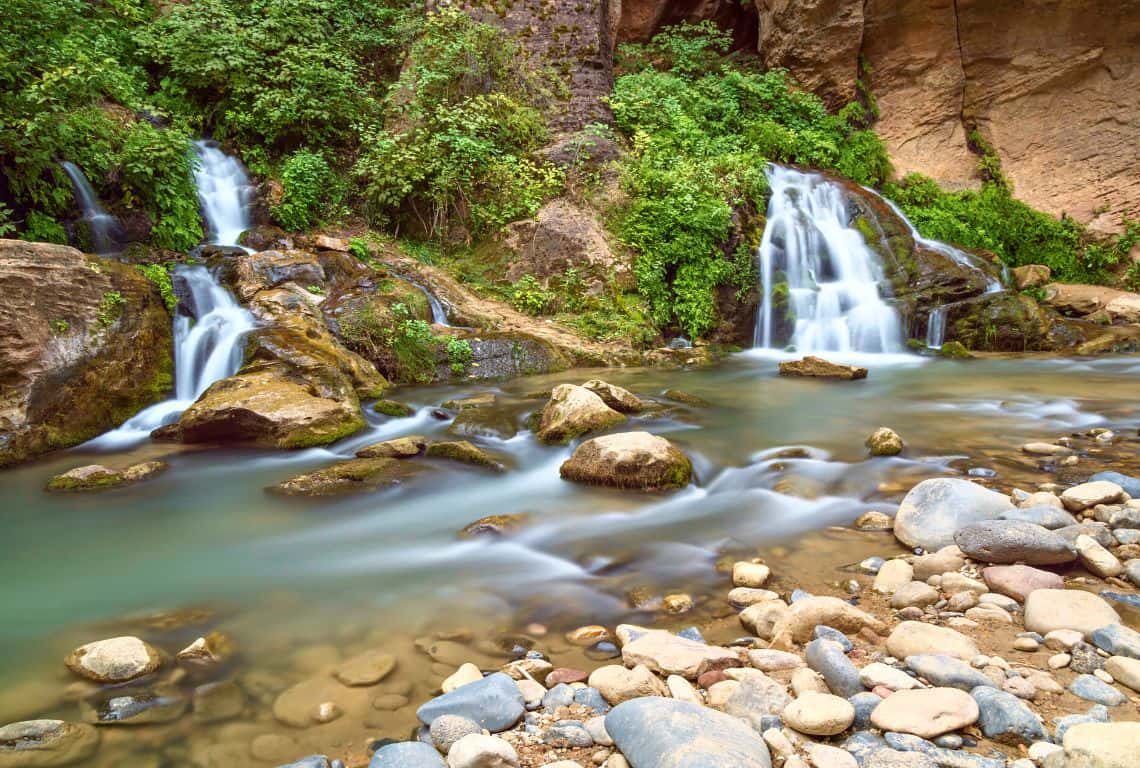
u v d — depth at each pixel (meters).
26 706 2.83
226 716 2.73
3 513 5.15
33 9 9.96
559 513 4.92
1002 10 15.80
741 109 16.39
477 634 3.37
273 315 8.77
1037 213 15.53
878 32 16.67
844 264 13.31
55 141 9.09
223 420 6.79
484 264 12.20
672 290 12.16
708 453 6.07
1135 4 14.47
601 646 3.22
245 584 3.98
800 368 9.96
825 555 4.14
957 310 12.38
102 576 4.13
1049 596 3.18
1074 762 2.04
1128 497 4.37
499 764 2.28
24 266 6.56
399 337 9.36
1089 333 12.10
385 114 13.91
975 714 2.39
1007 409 7.63
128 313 7.58
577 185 12.69
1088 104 15.47
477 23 14.23
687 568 4.04
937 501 4.22
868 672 2.67
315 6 14.23
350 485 5.52
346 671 3.04
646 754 2.22
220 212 11.54
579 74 14.70
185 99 13.05
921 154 16.94
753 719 2.51
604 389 7.20
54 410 6.70
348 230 12.39
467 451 6.10
